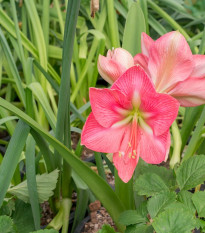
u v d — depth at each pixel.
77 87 1.20
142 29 0.88
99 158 0.89
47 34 1.27
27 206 0.87
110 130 0.67
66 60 0.76
